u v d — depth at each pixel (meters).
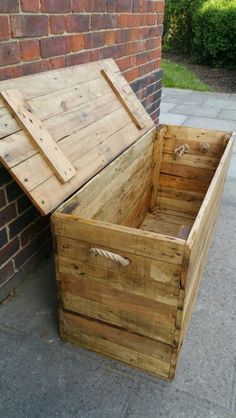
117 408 1.49
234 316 1.94
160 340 1.50
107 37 2.43
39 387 1.56
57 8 1.89
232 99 6.26
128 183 2.25
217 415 1.47
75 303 1.59
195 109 5.60
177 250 1.25
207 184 2.62
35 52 1.82
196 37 8.59
